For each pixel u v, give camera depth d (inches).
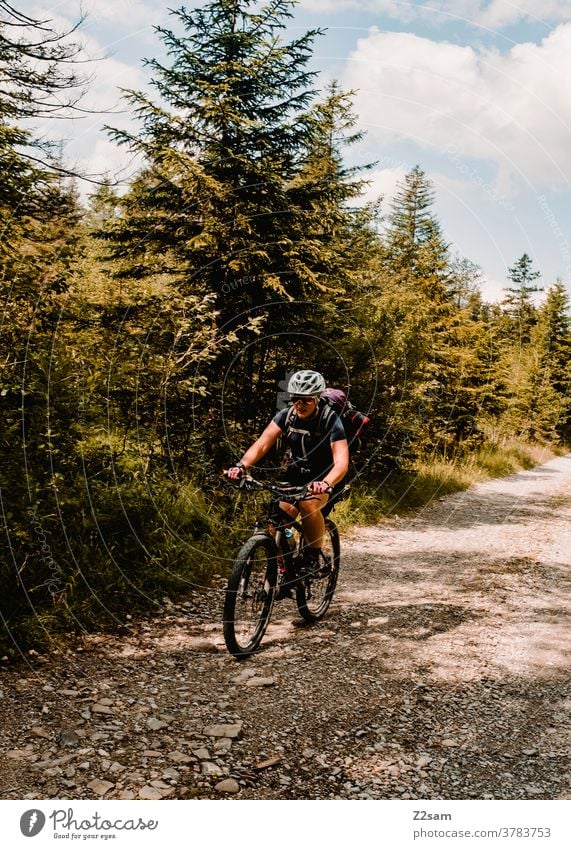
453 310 619.5
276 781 116.6
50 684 144.4
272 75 312.3
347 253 374.3
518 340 1219.2
